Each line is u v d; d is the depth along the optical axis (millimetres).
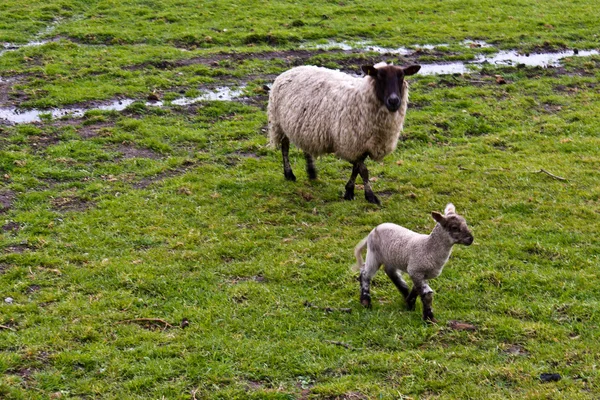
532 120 18125
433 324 9172
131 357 8469
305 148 13680
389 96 12297
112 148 15648
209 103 18422
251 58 22078
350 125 12805
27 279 10328
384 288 10289
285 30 24891
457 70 21828
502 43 24609
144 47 22625
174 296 9992
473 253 11312
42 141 15766
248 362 8398
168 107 18141
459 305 9844
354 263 10930
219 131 16859
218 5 27812
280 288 10219
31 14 25672
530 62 22844
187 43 23406
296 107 13500
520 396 7773
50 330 8992
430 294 9070
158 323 9297
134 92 18859
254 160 15328
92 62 20891
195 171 14680
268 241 11719
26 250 11188
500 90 20109
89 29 24047
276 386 8047
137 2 27781
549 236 11938
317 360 8492
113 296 9875
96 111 17391
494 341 8914
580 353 8594
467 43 24469
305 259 11062
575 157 15578
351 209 13047
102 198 13281
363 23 26188
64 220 12359
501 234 12031
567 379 8070
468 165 15211
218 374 8172
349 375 8203
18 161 14461
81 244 11477
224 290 10141
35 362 8312
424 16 27516
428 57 22719
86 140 15844
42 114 17250
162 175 14516
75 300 9766
